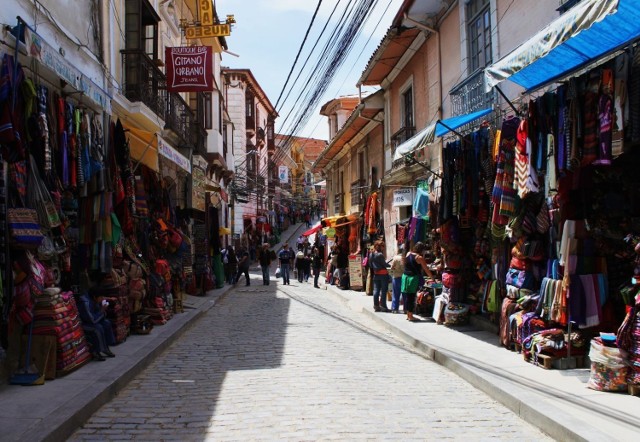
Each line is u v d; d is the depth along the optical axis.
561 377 6.41
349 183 26.53
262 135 46.38
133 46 11.73
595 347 5.91
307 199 67.25
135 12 11.81
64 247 7.32
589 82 6.13
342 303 16.42
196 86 13.95
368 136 22.31
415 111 15.88
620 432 4.50
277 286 23.05
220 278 20.48
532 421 5.20
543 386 6.00
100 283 8.77
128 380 6.79
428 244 13.21
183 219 16.55
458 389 6.53
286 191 56.41
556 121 6.72
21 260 6.19
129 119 12.27
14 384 6.05
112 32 10.95
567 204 6.84
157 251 12.16
